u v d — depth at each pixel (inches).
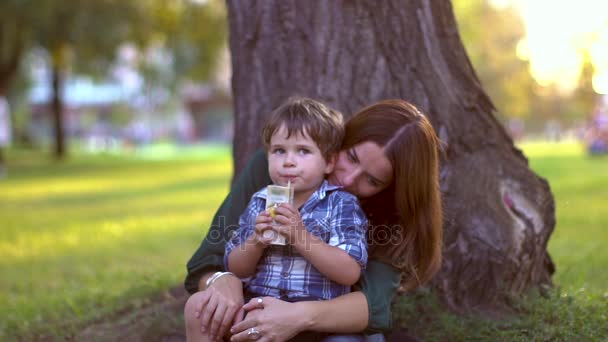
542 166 694.5
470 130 145.3
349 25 147.2
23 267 269.7
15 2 729.0
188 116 2299.5
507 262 138.9
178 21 781.9
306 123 101.0
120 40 828.0
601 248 247.3
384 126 102.4
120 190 618.2
